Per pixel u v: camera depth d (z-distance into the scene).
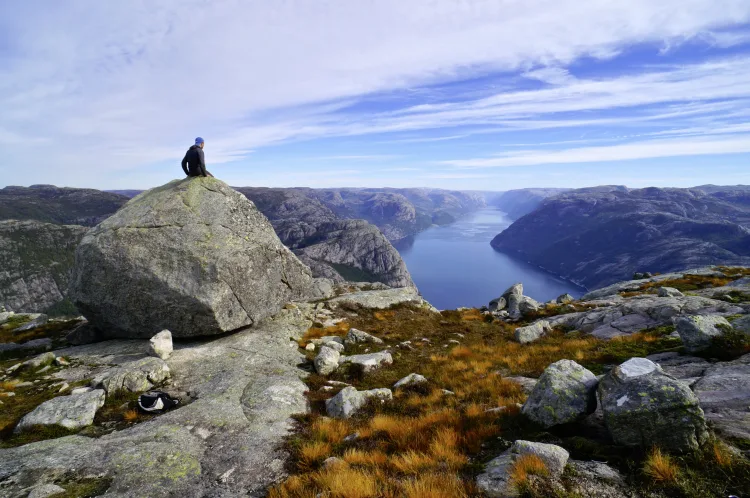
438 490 7.22
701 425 7.32
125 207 23.55
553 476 7.11
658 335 19.73
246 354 19.34
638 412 7.73
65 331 26.27
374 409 13.79
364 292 39.81
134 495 8.23
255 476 9.18
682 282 39.09
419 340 26.38
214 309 20.53
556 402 9.68
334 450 10.44
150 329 21.28
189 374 16.77
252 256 23.25
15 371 17.70
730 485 6.30
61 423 11.88
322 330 25.95
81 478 8.76
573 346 20.89
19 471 8.95
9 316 32.84
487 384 15.48
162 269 20.72
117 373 14.98
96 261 21.02
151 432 11.10
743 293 27.25
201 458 9.93
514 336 26.92
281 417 12.66
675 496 6.33
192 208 22.80
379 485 7.98
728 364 11.73
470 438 9.89
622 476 7.13
